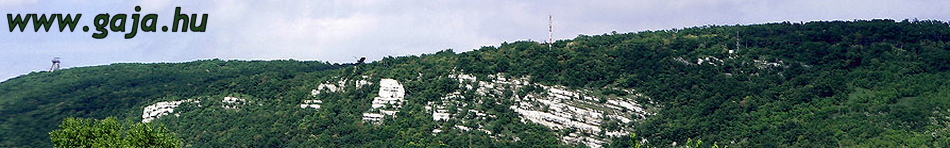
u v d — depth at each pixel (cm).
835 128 16650
